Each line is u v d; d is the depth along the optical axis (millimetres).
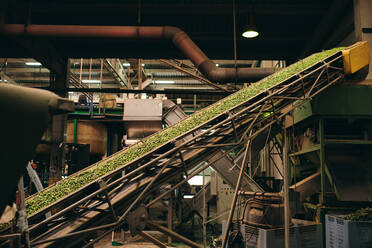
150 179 6652
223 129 8000
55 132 15695
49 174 15203
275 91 8250
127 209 6098
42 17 14383
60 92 15953
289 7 13258
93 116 19406
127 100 14148
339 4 11883
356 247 7145
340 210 9141
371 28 10367
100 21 14805
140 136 14117
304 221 9453
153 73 31078
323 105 9633
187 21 14703
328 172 9641
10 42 12258
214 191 15273
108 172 6266
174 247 12352
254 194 8703
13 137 1953
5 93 1959
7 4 12000
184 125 7688
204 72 12094
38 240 5402
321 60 8945
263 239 7234
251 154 12570
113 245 12641
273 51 16891
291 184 12289
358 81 9758
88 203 6777
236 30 15172
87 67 27562
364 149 9820
